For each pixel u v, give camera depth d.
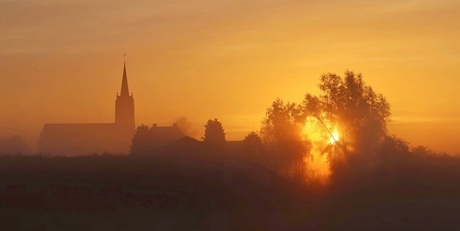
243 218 58.00
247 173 73.88
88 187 60.72
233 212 59.59
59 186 60.53
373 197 73.06
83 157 73.00
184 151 84.81
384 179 80.06
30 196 57.50
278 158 100.69
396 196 73.12
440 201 69.81
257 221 57.38
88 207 56.75
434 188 77.62
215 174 69.06
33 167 66.00
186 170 69.12
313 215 60.75
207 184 65.12
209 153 84.50
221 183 66.50
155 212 56.94
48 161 68.94
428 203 68.06
